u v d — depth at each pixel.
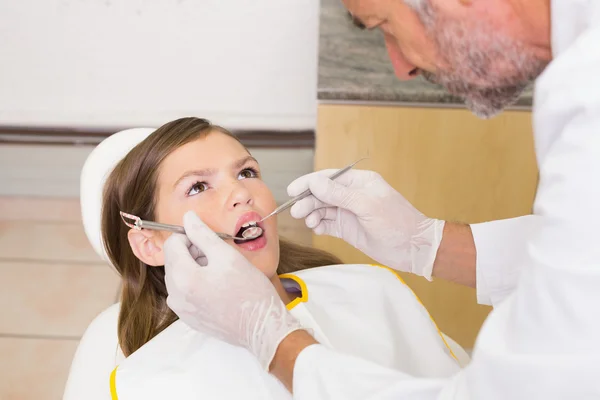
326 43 1.72
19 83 2.38
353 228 1.14
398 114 1.56
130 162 1.16
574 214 0.62
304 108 2.41
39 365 1.90
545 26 0.75
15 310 2.09
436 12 0.79
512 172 1.62
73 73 2.36
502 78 0.83
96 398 1.12
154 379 1.02
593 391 0.60
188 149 1.12
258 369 1.03
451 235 1.09
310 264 1.41
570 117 0.66
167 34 2.27
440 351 1.16
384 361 1.09
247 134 2.46
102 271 2.25
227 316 0.89
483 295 1.08
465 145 1.59
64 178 2.57
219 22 2.24
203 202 1.09
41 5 2.21
